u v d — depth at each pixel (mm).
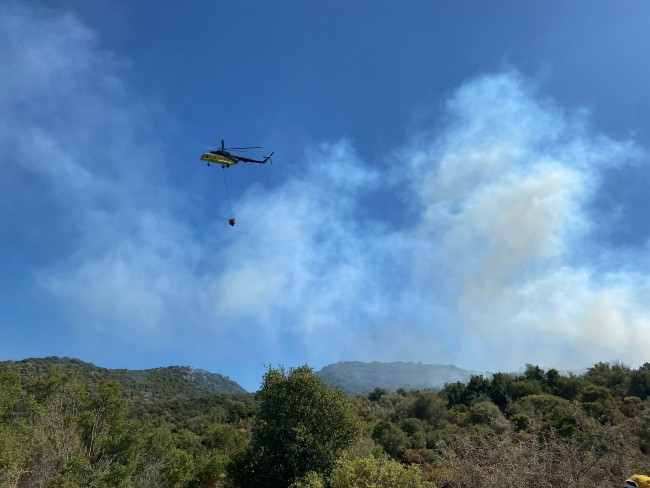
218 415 77625
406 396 72062
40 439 20109
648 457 15828
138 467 24031
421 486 10781
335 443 18156
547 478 10742
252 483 18141
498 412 48281
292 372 19703
